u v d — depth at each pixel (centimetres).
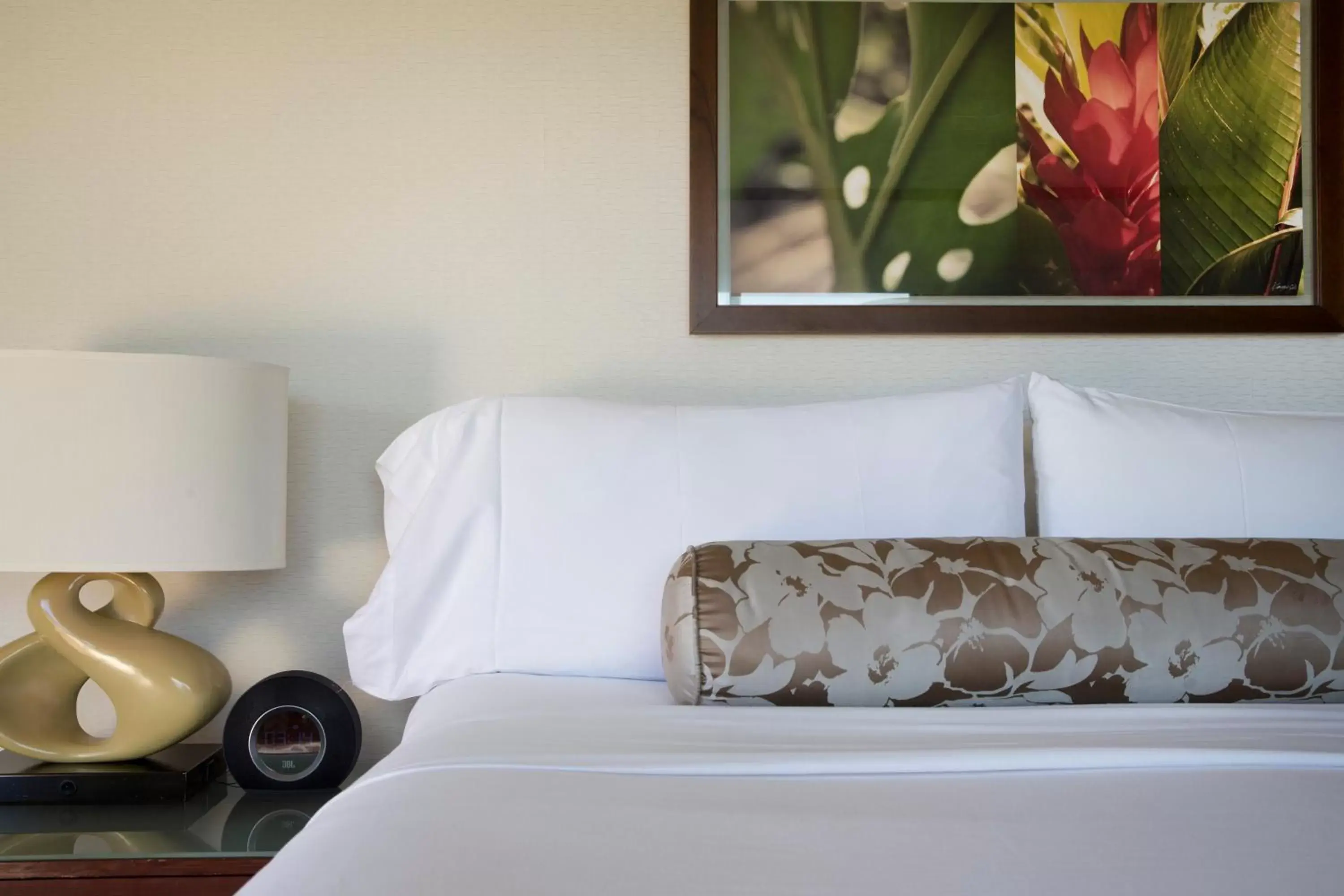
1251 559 139
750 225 197
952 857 67
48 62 193
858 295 198
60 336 192
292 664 192
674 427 169
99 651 163
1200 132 201
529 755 96
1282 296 201
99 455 153
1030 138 199
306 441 194
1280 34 200
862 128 199
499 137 197
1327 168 201
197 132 195
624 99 198
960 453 169
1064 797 82
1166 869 65
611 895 59
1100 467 167
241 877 140
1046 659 128
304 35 196
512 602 162
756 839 70
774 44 198
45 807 159
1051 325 197
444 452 171
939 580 132
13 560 150
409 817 76
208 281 194
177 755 175
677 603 130
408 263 196
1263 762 94
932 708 128
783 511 163
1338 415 176
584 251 197
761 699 126
